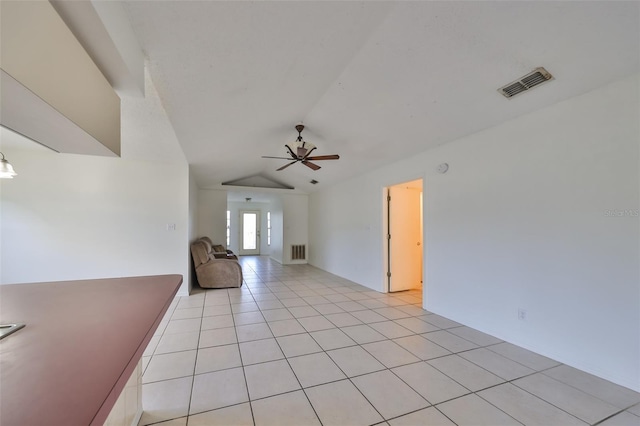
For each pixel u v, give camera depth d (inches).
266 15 66.1
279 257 339.0
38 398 23.6
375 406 70.5
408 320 134.3
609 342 82.0
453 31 75.9
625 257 79.2
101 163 161.2
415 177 158.7
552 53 76.6
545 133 98.0
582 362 87.7
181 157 163.9
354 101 119.3
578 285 89.0
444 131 127.1
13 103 39.9
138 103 95.4
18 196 148.2
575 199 89.9
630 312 78.1
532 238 101.6
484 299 118.9
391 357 96.6
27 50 35.8
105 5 49.2
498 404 71.6
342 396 74.4
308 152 155.6
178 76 83.0
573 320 90.0
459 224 131.0
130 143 136.4
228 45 74.1
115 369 28.7
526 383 81.0
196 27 65.4
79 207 156.9
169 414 66.9
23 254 148.0
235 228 410.0
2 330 38.7
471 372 87.0
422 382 81.4
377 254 195.0
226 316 139.0
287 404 71.0
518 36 73.5
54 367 28.8
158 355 97.0
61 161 154.9
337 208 255.0
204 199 286.5
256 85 98.5
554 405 71.2
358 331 120.1
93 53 55.2
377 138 149.3
